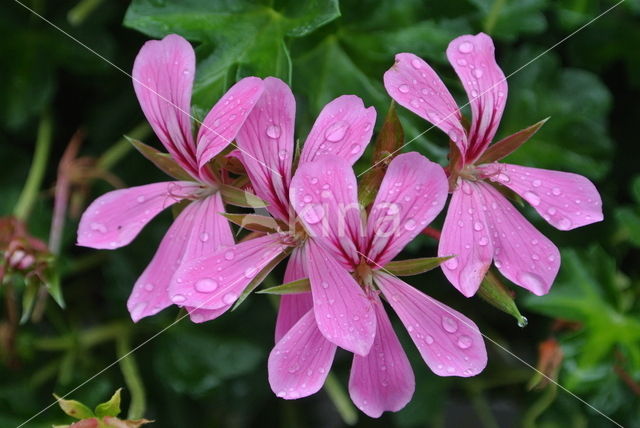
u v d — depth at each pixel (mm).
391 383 297
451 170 305
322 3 329
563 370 365
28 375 380
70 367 377
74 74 376
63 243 376
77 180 369
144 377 389
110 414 318
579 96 367
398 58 299
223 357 380
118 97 377
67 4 367
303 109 357
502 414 428
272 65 327
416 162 290
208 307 292
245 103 293
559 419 396
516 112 368
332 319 288
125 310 384
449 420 432
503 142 308
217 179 305
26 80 368
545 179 307
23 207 367
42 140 373
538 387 364
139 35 370
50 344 378
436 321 295
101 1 366
